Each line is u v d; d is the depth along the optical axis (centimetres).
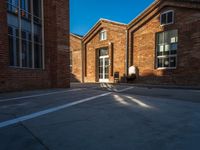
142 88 1280
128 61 1889
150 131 365
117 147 294
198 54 1440
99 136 339
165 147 293
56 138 330
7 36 936
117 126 396
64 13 1301
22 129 375
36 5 1168
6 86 937
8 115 480
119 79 1973
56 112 517
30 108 565
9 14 966
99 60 2234
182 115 489
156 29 1692
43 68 1207
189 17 1488
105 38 2130
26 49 1083
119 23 1969
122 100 721
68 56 1341
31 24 1122
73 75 2458
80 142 313
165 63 1648
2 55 909
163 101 705
